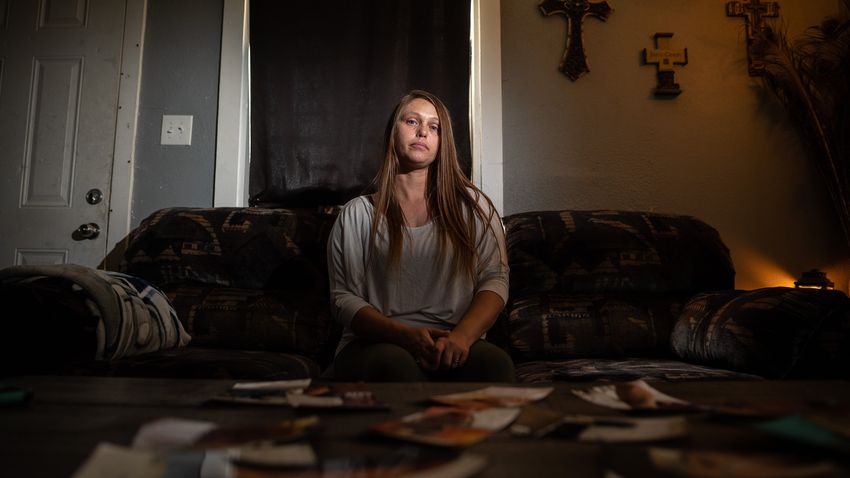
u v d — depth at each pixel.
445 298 1.47
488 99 2.35
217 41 2.45
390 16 2.37
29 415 0.64
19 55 2.48
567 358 1.70
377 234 1.52
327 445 0.52
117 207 2.38
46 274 1.44
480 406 0.65
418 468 0.44
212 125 2.41
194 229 1.91
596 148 2.37
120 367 1.31
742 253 2.33
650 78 2.39
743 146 2.37
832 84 2.35
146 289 1.64
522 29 2.41
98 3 2.49
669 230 1.91
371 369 1.18
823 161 2.27
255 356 1.53
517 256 1.86
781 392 0.79
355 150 2.31
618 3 2.42
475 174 2.37
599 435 0.54
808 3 2.42
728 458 0.46
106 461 0.44
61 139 2.43
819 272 2.05
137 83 2.43
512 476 0.44
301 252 1.89
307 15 2.38
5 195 2.41
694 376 1.33
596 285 1.80
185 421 0.58
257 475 0.42
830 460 0.45
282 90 2.36
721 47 2.40
